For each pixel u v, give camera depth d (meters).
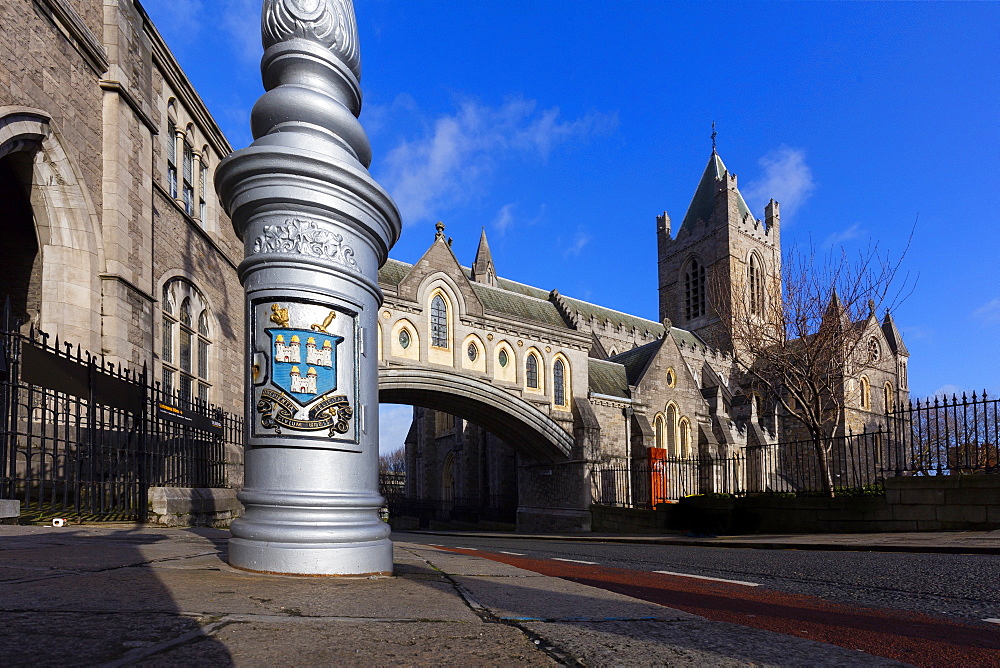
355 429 3.97
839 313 22.47
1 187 12.70
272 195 3.96
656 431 37.22
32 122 11.62
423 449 55.19
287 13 4.41
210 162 20.56
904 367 60.69
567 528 31.73
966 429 12.87
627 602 3.39
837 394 37.97
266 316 3.91
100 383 9.18
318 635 2.04
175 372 16.92
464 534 29.30
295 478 3.72
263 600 2.61
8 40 11.05
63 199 12.55
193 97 18.69
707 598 4.15
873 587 5.59
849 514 14.76
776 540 13.07
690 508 20.83
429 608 2.67
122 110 14.23
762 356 23.91
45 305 12.27
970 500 12.39
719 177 77.88
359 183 4.12
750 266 73.75
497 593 3.38
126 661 1.61
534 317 35.12
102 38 14.07
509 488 44.06
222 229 20.97
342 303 4.00
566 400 33.28
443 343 28.69
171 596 2.58
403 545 9.46
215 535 7.67
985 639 3.05
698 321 73.25
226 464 14.71
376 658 1.82
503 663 1.84
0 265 13.04
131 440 10.07
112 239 13.60
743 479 39.38
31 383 7.82
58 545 4.72
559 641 2.18
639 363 39.75
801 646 2.40
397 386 26.50
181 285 17.47
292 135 4.09
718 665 1.98
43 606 2.27
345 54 4.54
